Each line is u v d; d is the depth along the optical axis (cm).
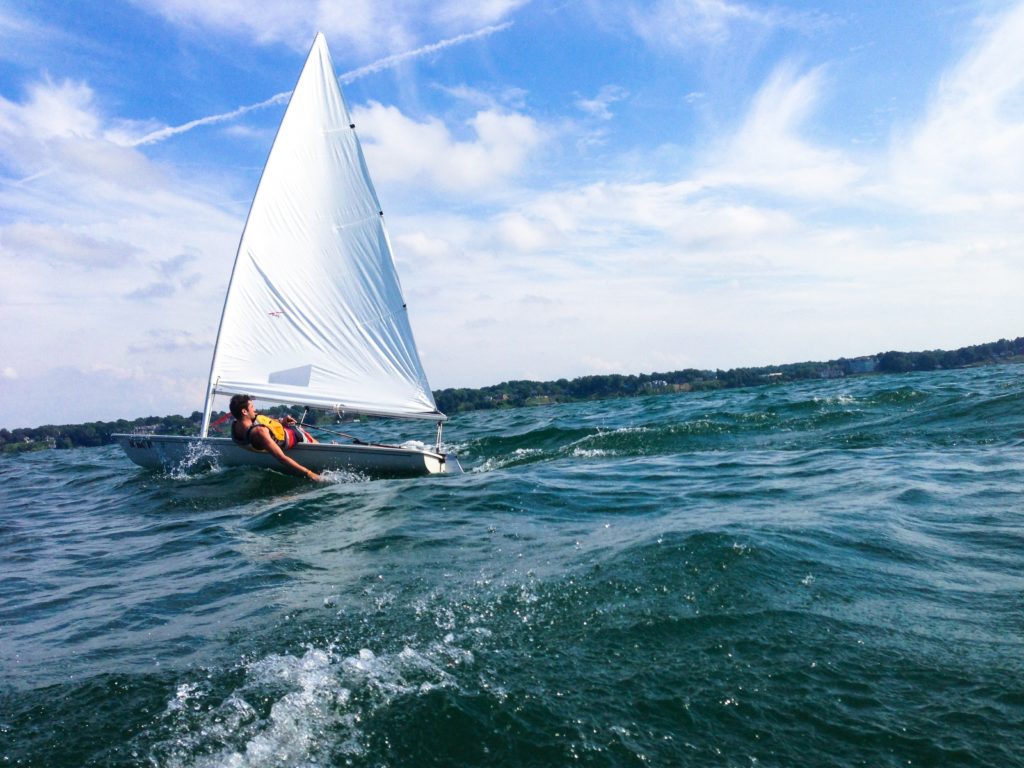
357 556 584
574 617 407
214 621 453
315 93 1122
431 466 1055
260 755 291
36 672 392
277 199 1097
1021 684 304
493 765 277
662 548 511
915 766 260
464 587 473
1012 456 842
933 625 367
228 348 1084
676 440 1293
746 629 375
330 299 1142
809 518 599
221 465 1118
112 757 295
